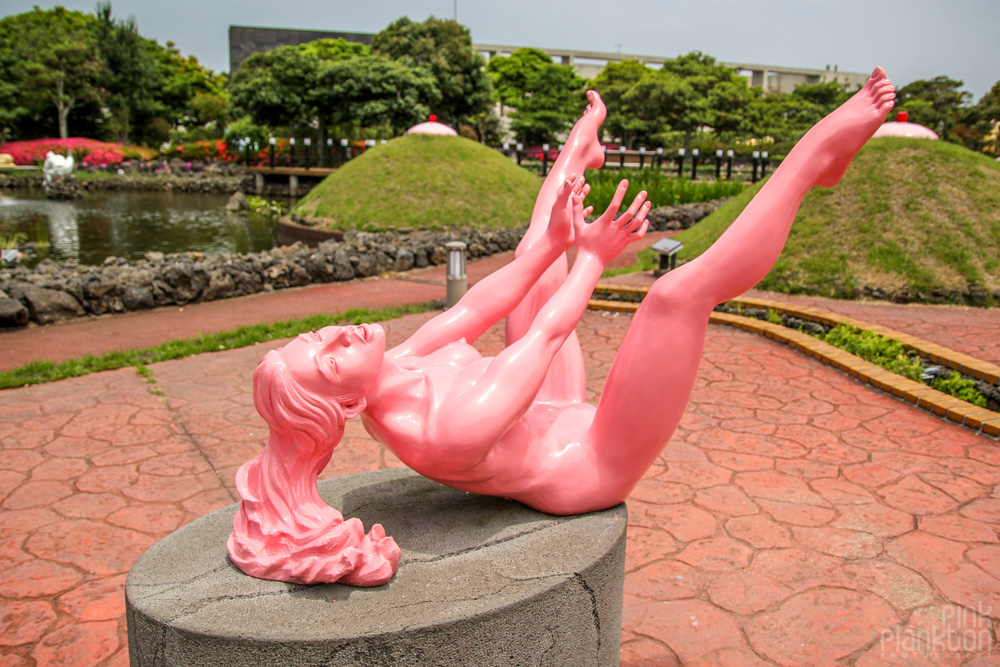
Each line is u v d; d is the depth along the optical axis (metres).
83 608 2.64
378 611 1.41
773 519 3.22
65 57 35.53
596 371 5.50
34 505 3.39
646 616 2.55
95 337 6.56
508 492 1.79
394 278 10.05
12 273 7.79
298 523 1.53
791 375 5.34
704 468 3.76
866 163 9.20
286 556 1.51
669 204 15.53
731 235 1.66
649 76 32.62
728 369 5.49
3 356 5.90
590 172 16.22
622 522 1.80
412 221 13.26
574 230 1.92
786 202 1.66
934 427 4.29
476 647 1.43
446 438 1.60
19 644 2.44
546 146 23.16
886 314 7.19
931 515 3.24
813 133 1.69
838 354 5.61
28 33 36.03
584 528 1.77
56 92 36.09
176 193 27.70
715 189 16.95
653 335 1.69
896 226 8.34
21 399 4.82
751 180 23.08
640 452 1.77
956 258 7.85
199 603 1.44
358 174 14.58
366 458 3.95
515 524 1.79
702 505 3.36
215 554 1.65
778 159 25.73
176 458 3.92
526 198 14.68
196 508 3.39
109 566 2.91
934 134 9.83
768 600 2.64
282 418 1.49
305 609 1.42
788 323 6.96
